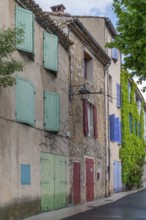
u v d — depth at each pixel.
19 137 14.43
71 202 19.66
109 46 12.66
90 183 22.83
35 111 16.00
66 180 19.08
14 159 14.00
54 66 17.59
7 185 13.45
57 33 18.38
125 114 32.47
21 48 14.68
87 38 22.25
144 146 38.50
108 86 27.56
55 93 17.59
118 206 19.69
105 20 28.16
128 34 12.06
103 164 25.75
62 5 24.16
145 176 43.03
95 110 24.14
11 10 14.31
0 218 12.85
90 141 23.20
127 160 32.16
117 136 29.05
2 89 13.26
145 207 19.22
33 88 15.48
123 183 31.69
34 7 15.85
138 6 11.71
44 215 15.62
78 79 21.31
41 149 16.41
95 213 16.62
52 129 17.27
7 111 13.59
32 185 15.42
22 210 14.47
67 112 19.55
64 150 18.98
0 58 10.73
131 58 12.45
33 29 15.38
